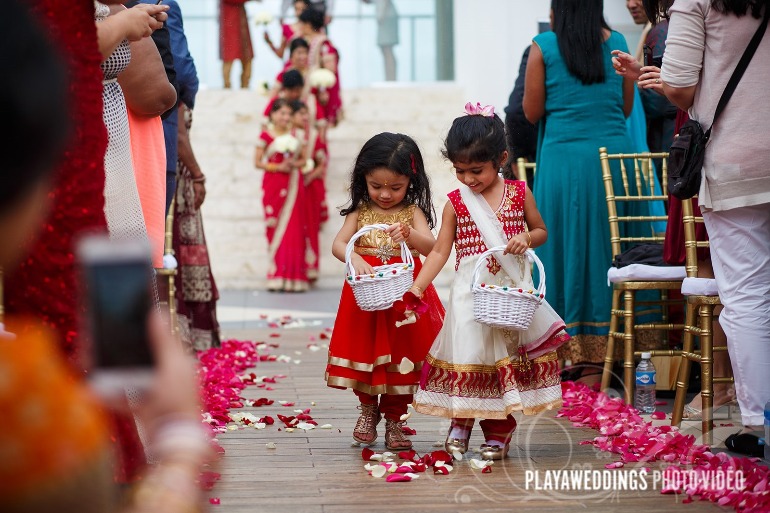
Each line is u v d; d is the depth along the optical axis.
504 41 12.59
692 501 3.86
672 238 5.57
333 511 3.70
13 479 1.14
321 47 12.87
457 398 4.41
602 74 6.32
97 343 1.25
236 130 13.63
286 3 15.04
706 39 4.48
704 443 4.62
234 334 8.95
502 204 4.61
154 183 4.27
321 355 7.75
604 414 5.15
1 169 1.25
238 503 3.79
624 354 5.79
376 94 14.24
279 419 5.30
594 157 6.34
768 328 4.41
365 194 4.85
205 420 5.06
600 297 6.28
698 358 4.83
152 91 4.11
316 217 12.58
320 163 12.54
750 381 4.41
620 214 6.43
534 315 4.47
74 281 2.59
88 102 2.73
